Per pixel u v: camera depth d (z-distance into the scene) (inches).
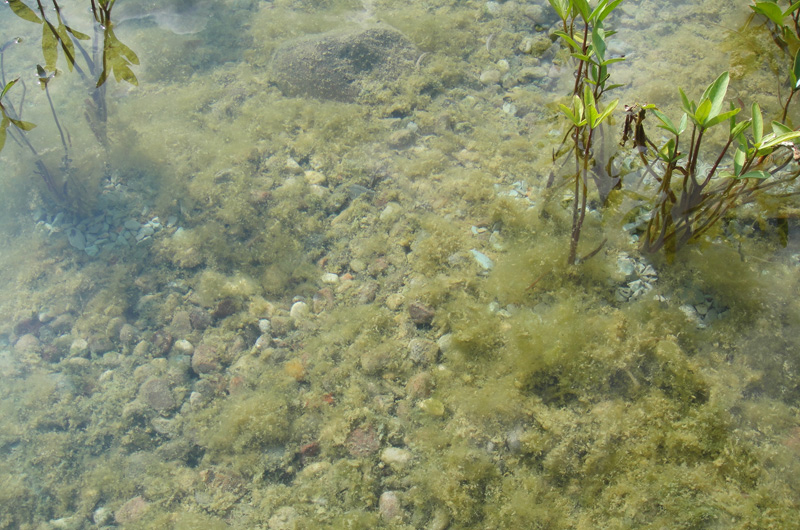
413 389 69.0
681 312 68.1
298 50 87.9
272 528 66.2
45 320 76.9
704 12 84.8
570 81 82.7
